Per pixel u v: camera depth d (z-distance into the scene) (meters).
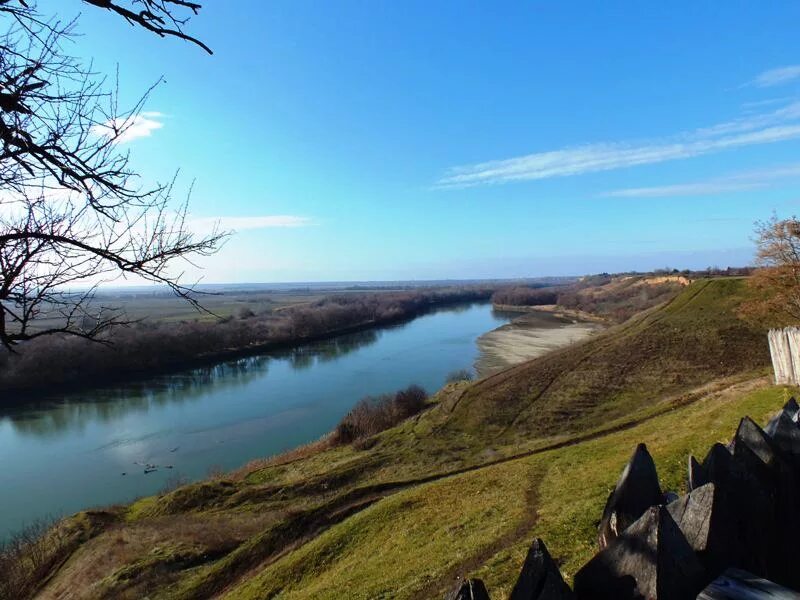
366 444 35.56
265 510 26.81
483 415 36.38
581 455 21.12
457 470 27.14
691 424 19.77
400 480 26.48
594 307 120.56
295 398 53.50
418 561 13.56
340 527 20.20
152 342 66.81
